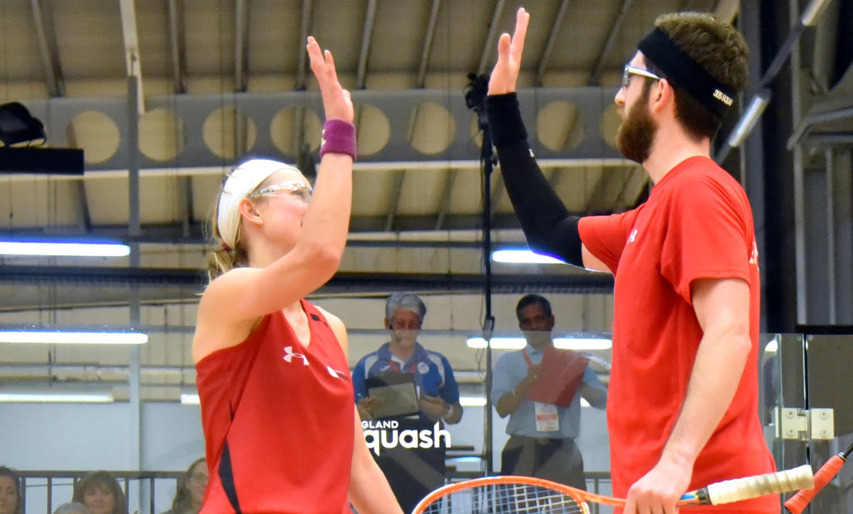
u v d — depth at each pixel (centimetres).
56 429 890
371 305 3133
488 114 641
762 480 465
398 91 2953
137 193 3002
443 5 2761
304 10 2673
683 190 498
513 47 636
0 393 890
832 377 934
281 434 490
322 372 503
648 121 537
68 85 2895
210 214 551
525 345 926
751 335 505
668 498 452
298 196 535
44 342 896
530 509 714
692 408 466
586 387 918
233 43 2798
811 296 2447
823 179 2448
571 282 3108
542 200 624
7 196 3080
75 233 3153
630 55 2919
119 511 889
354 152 491
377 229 3216
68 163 2789
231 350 497
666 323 505
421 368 920
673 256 496
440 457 913
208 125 2980
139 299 3069
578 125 2991
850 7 2372
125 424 897
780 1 2522
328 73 495
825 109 2439
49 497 884
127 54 2823
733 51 533
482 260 3164
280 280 475
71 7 2628
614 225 583
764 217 2564
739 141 2556
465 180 3095
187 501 892
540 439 913
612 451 523
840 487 922
